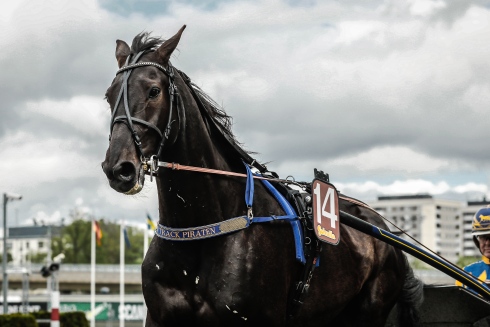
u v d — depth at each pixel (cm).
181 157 469
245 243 476
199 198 473
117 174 424
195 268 474
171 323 480
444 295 614
